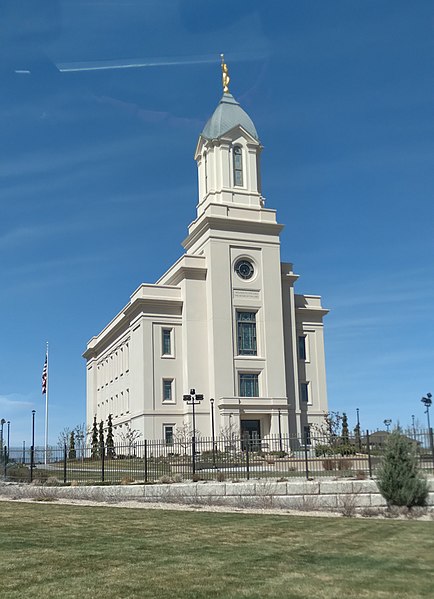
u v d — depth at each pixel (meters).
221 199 80.12
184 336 74.69
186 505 25.72
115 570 12.67
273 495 25.25
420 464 25.16
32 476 35.25
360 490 24.34
